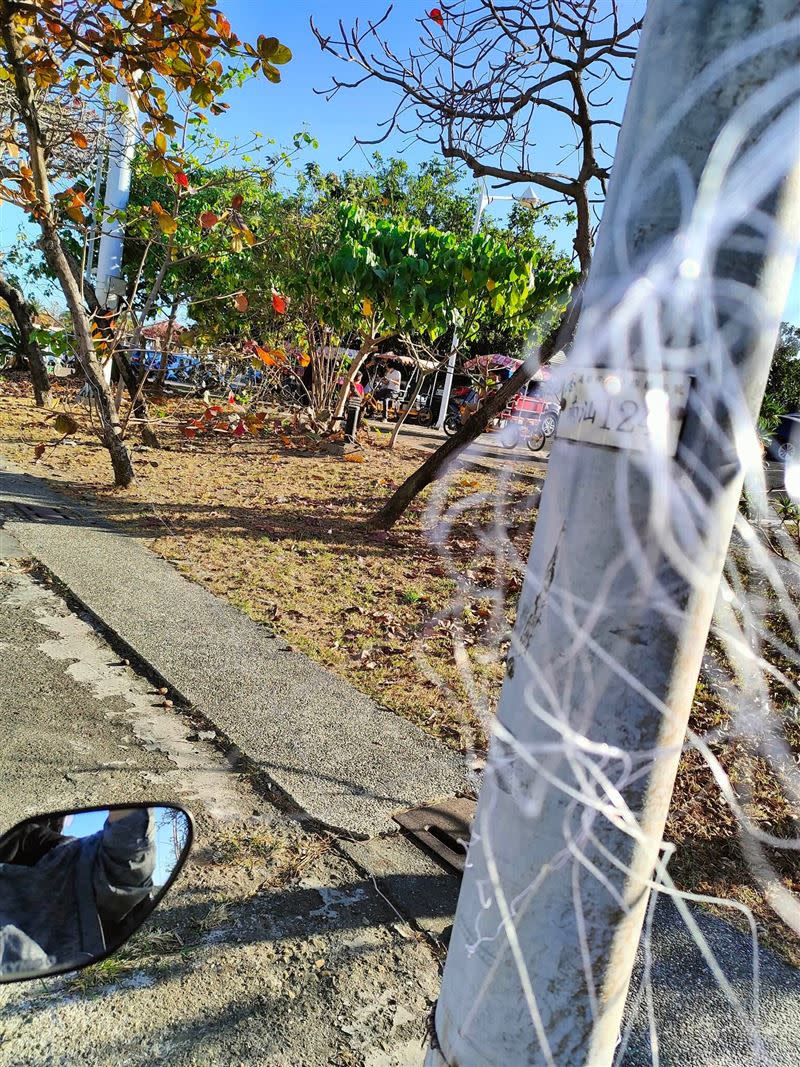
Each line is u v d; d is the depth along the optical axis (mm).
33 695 3963
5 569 5781
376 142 5035
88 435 12227
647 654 1034
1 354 16953
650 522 998
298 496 9844
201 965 2412
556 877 1120
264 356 11133
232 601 5770
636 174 1016
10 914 2035
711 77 957
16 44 6891
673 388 968
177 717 3975
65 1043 2107
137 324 9852
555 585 1090
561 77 5094
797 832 3311
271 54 5707
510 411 9461
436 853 3068
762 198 950
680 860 3150
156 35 5887
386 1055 2166
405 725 4121
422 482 8352
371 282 11797
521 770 1139
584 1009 1146
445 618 5688
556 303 10359
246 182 14883
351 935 2605
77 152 10273
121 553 6559
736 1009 2439
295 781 3477
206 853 2943
